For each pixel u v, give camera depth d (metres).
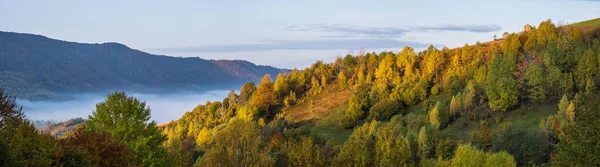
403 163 56.06
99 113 36.50
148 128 37.69
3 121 28.52
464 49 125.81
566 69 93.44
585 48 98.56
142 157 34.16
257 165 41.78
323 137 98.50
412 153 70.69
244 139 42.09
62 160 26.23
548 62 94.19
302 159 58.53
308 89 152.50
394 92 113.94
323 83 149.00
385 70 137.88
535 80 86.81
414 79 125.31
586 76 84.56
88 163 26.91
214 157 41.22
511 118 84.31
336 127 114.06
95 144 29.31
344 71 155.50
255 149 42.50
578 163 22.39
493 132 76.75
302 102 141.00
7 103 29.88
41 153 24.62
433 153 70.75
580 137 22.58
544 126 69.62
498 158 49.88
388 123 94.44
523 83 90.69
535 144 61.22
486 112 88.81
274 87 151.00
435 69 125.75
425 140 69.31
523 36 127.19
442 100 107.69
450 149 68.88
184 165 50.50
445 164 55.47
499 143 66.38
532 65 89.69
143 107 38.41
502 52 123.62
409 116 94.75
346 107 125.81
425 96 112.75
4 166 22.28
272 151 71.12
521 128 75.38
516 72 97.19
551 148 60.19
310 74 160.38
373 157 58.28
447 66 126.00
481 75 105.81
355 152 58.28
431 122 88.44
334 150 74.88
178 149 50.84
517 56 116.06
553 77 85.62
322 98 140.75
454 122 90.81
